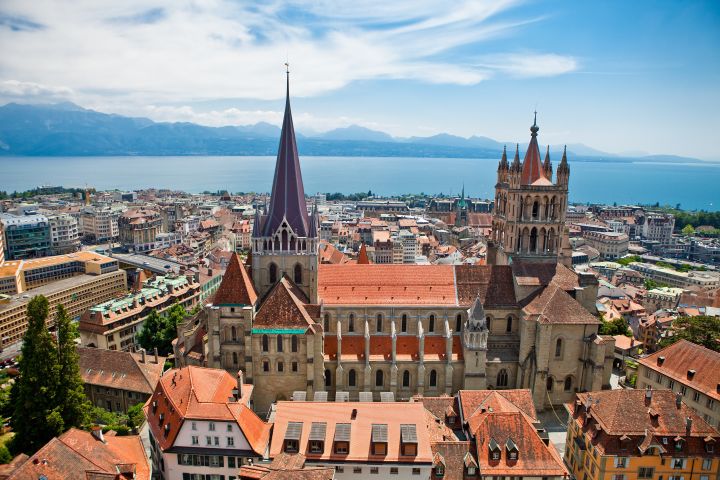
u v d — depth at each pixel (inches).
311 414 3319.4
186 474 3289.9
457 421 3634.4
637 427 3341.5
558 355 4579.2
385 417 3289.9
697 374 4222.4
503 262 5167.3
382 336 4682.6
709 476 3275.1
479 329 4453.7
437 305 4687.5
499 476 3102.9
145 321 6446.9
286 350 4338.1
